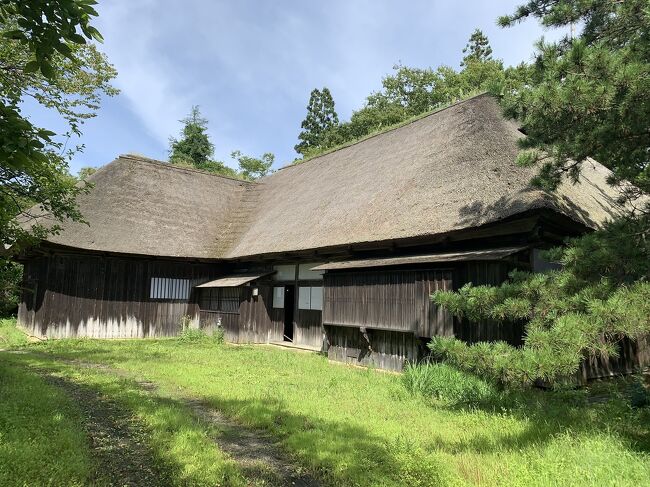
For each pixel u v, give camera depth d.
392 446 4.26
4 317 18.14
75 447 3.95
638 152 5.34
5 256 7.14
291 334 14.77
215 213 18.12
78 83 9.54
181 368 8.65
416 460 3.85
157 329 15.05
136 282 14.84
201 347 12.45
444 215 8.91
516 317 5.07
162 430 4.71
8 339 13.26
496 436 4.62
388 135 16.31
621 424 4.63
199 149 35.47
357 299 9.92
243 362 9.72
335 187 14.62
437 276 8.23
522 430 4.74
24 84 7.59
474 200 8.74
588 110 4.97
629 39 5.91
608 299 4.18
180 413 5.34
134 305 14.73
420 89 34.59
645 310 3.99
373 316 9.46
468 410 5.75
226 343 13.84
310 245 11.71
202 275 16.09
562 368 3.97
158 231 15.48
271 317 14.38
